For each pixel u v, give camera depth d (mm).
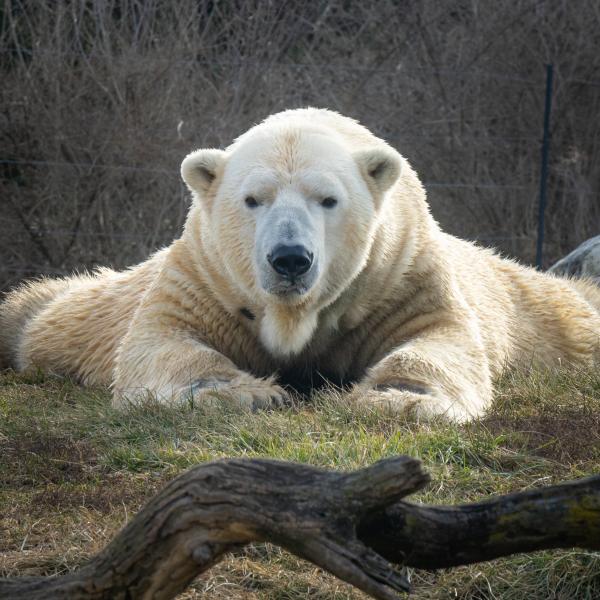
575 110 22750
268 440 7973
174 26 20844
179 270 10516
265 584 6074
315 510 4371
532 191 21953
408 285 10289
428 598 5988
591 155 22719
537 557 6164
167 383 9625
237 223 9672
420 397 8969
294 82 21031
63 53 19047
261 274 9164
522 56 22859
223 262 9945
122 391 9945
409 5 23500
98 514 6844
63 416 9383
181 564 4543
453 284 10602
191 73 20328
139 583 4652
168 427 8617
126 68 18891
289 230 8984
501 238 20922
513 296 12625
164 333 10258
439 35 23109
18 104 18953
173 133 18969
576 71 22875
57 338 12703
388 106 21891
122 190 18953
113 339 11836
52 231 18984
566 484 4770
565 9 22938
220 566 6164
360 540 4703
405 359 9547
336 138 10164
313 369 10523
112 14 20984
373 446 7566
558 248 21734
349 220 9602
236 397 9227
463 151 21828
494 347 11312
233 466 4492
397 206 10391
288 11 21828
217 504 4434
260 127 10453
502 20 22859
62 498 7113
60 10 19297
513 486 7102
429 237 10531
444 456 7605
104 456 8016
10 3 20078
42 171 19078
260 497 4418
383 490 4320
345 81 21969
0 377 12047
